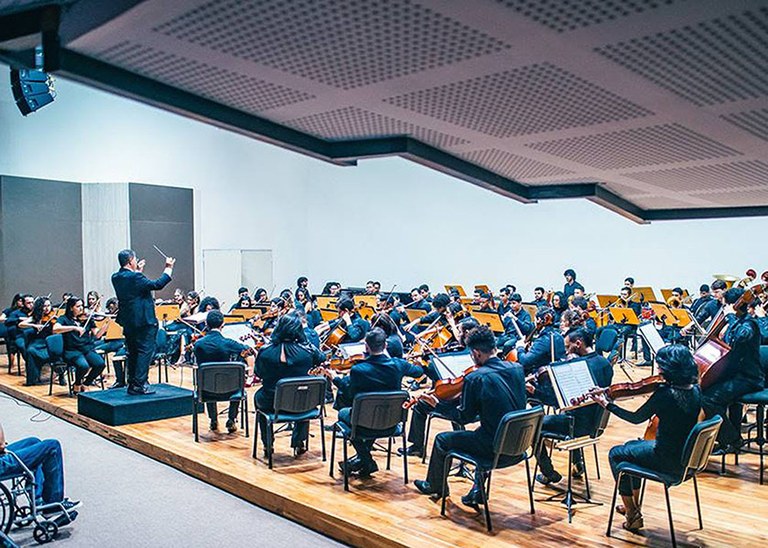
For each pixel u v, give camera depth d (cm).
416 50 252
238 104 334
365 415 464
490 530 405
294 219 1820
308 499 461
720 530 409
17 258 1266
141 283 713
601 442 626
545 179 545
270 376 539
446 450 435
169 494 516
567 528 410
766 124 342
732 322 550
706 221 1262
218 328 633
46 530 425
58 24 257
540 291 1123
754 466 547
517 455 411
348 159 423
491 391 410
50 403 790
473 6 211
